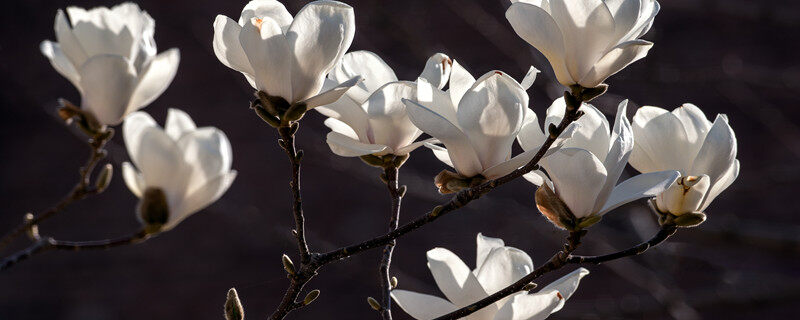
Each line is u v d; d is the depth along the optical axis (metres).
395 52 14.30
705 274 14.01
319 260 6.24
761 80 13.51
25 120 17.25
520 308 6.22
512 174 6.18
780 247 10.38
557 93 9.66
